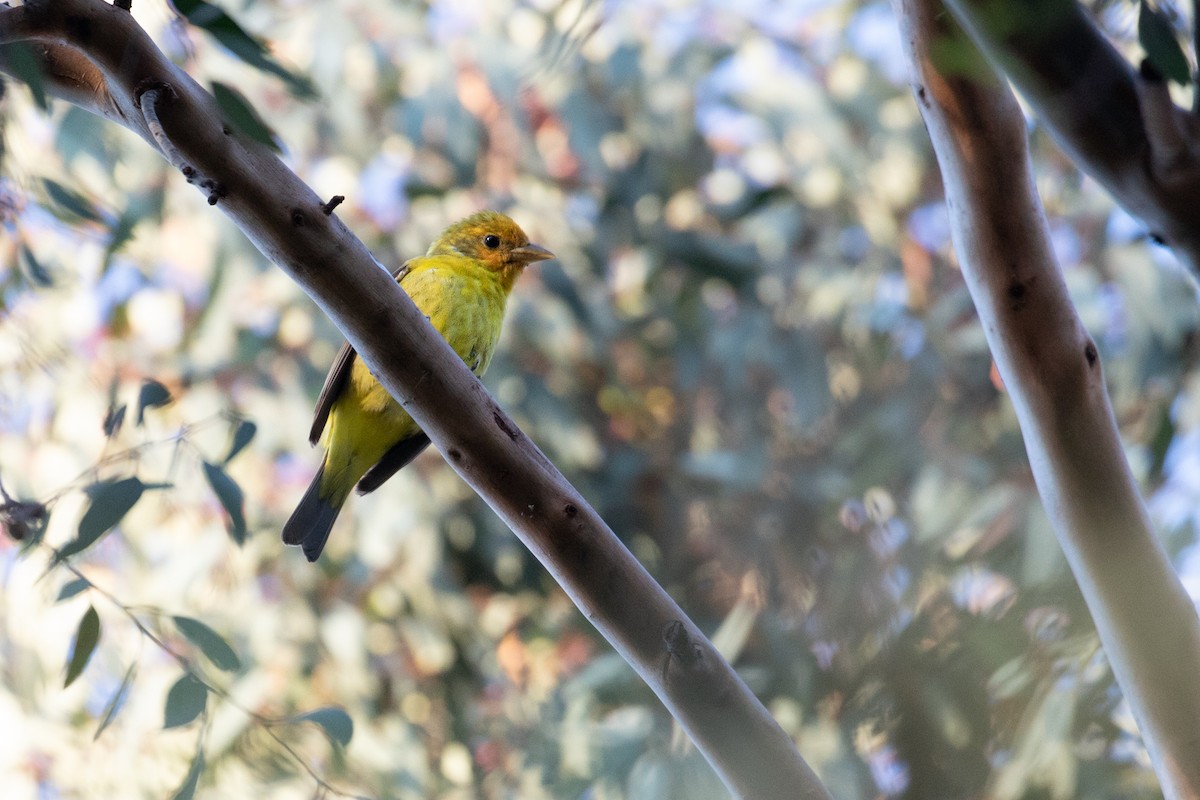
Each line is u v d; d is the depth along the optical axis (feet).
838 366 39.09
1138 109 14.70
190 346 39.65
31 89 15.43
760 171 43.27
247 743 28.94
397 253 41.11
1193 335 31.96
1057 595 24.91
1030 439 16.90
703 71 41.91
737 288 40.65
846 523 33.47
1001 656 24.99
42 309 35.86
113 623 34.94
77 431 35.09
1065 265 34.60
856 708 27.30
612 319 42.14
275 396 39.63
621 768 29.81
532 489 16.48
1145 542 16.28
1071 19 14.44
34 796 33.96
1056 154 36.14
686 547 39.68
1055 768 23.72
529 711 38.09
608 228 43.09
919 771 25.39
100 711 34.19
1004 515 29.73
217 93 15.53
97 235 24.22
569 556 16.38
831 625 29.48
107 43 15.42
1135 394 31.76
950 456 33.94
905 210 42.42
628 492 41.19
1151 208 14.93
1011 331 16.61
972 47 15.64
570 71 41.91
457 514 41.16
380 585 40.32
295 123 40.50
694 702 15.92
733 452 38.63
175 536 37.68
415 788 35.42
